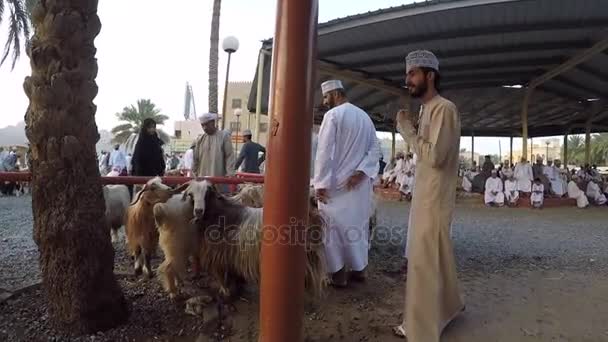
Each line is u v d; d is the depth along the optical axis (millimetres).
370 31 10625
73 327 2941
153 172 6109
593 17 10070
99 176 3092
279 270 2088
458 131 2836
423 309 2803
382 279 4336
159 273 3510
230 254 3443
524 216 11172
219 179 4566
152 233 3949
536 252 6004
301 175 2070
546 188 14984
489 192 13977
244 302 3559
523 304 3666
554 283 4324
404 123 3021
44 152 2873
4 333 2951
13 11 12430
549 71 14812
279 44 2059
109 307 3051
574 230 8430
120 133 49844
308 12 2039
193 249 3551
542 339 2998
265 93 13586
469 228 8578
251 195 4332
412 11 9539
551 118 24547
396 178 15766
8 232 6891
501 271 4820
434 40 11281
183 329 3146
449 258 2900
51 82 2838
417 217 2902
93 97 3057
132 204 4094
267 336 2125
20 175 3504
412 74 2984
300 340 2162
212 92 14258
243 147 9023
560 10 9648
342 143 3865
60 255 2904
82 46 2961
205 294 3625
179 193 3760
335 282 4000
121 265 4562
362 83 14789
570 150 55812
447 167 2844
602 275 4664
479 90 18109
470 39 11523
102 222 3045
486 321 3281
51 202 2887
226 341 3004
